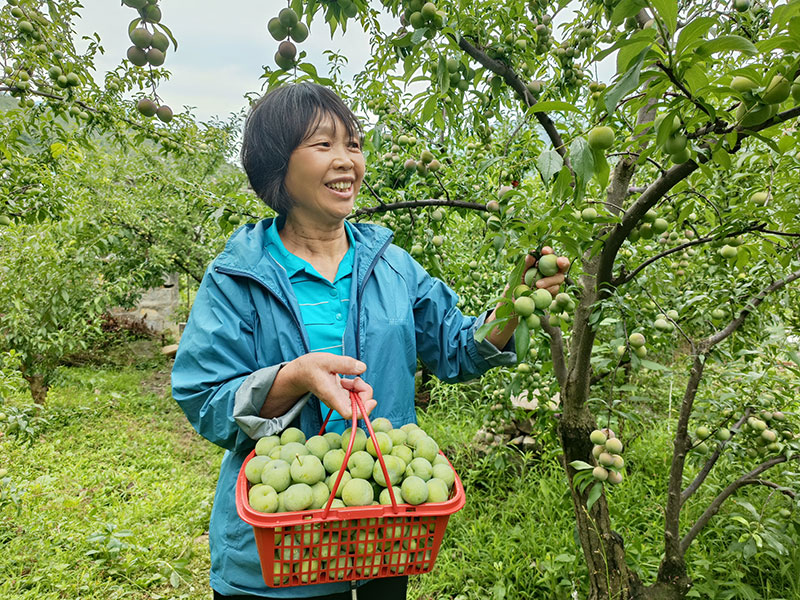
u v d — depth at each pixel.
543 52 2.54
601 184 1.32
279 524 1.16
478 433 4.68
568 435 2.31
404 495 1.26
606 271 1.87
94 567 3.44
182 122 4.21
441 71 1.72
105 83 3.76
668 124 1.22
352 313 1.60
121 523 3.98
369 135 2.41
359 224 1.85
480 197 2.75
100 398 7.25
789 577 2.75
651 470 4.00
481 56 2.16
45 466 5.08
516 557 3.29
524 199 1.73
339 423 1.56
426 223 2.87
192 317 1.54
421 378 6.54
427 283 1.89
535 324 1.37
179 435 6.33
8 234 5.54
